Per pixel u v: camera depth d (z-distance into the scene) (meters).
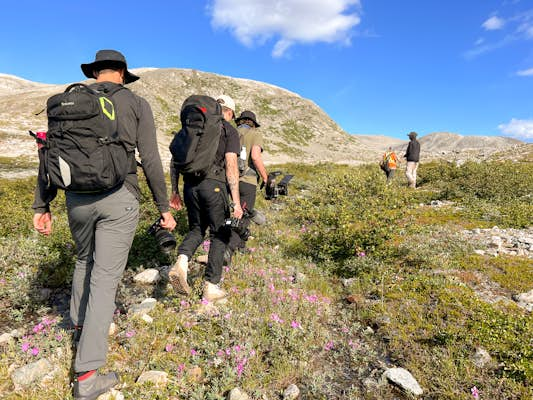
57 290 4.14
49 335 2.89
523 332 3.27
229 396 2.46
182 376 2.60
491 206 9.11
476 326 3.41
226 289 4.09
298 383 2.79
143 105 2.54
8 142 34.66
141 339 2.98
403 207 6.00
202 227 3.65
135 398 2.38
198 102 3.32
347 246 5.40
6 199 8.14
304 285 4.50
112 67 2.66
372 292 4.40
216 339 3.04
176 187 3.70
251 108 89.12
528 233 6.91
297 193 12.42
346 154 71.31
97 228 2.49
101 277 2.43
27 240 5.02
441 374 2.87
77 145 2.16
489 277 4.85
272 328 3.17
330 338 3.38
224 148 3.44
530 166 14.64
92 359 2.30
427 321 3.64
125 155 2.37
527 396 2.56
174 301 3.58
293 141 77.56
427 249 5.49
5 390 2.42
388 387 2.80
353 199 6.76
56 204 8.09
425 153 35.75
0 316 3.54
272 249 5.79
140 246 5.07
